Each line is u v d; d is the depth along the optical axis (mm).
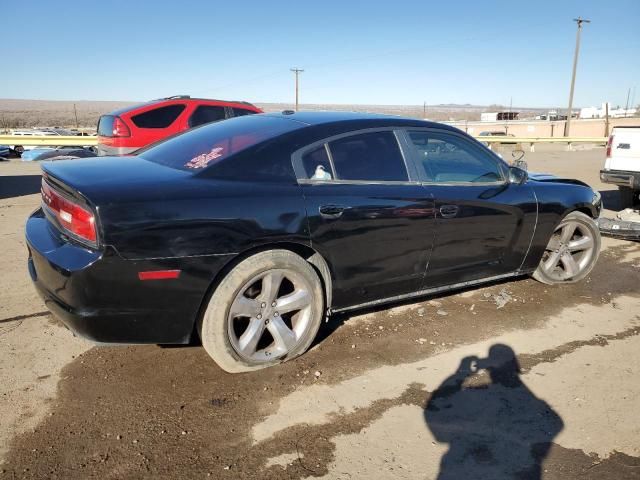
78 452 2459
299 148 3246
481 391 3068
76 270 2570
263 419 2740
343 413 2812
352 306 3572
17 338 3531
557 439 2650
